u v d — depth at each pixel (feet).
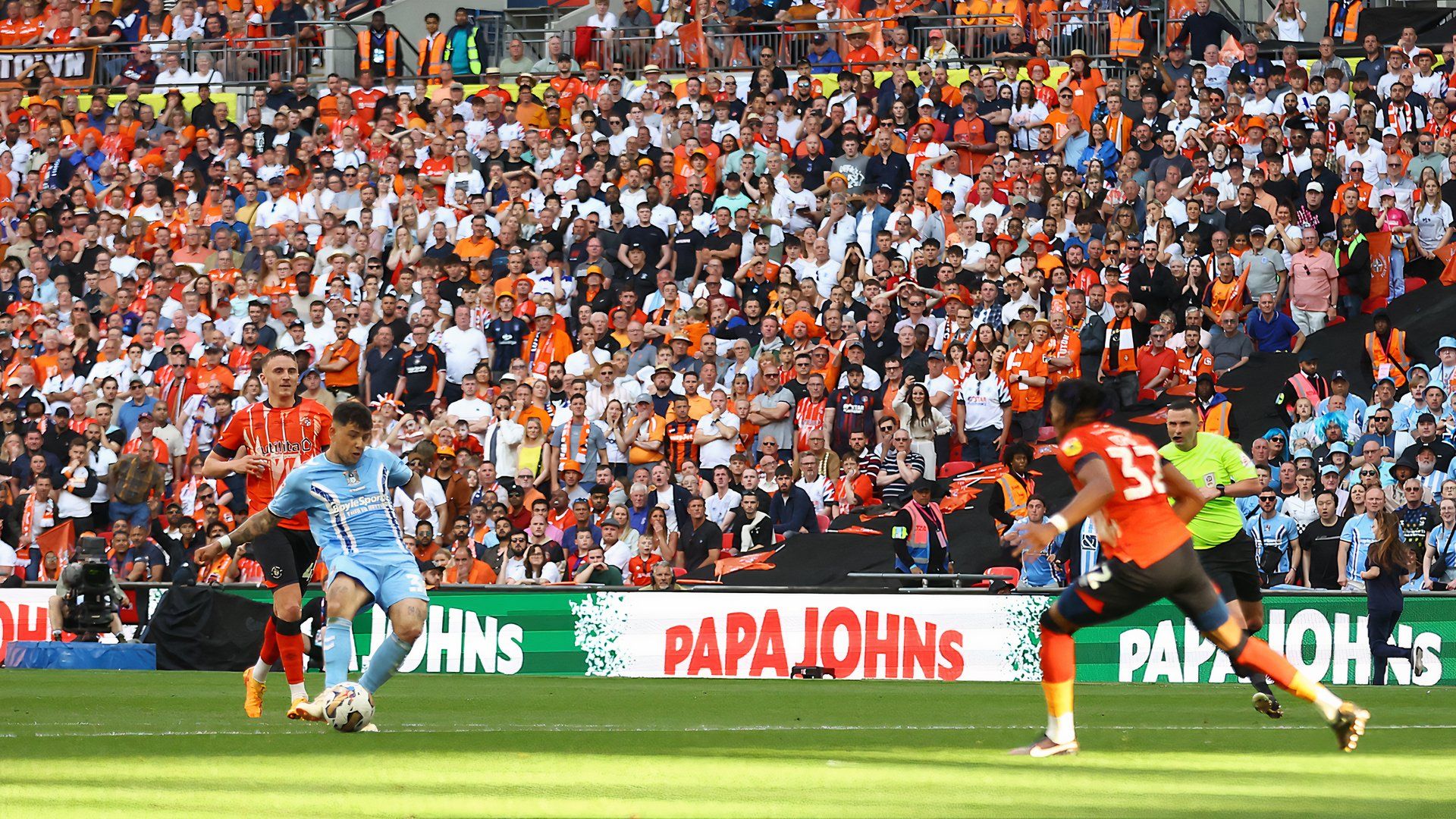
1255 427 104.78
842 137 136.87
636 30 159.53
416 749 42.34
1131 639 83.10
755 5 159.33
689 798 32.81
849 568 98.12
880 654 86.84
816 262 124.26
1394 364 106.93
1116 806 31.50
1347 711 40.37
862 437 109.19
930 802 32.17
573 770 37.55
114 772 36.99
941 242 124.88
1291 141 124.77
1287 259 117.39
